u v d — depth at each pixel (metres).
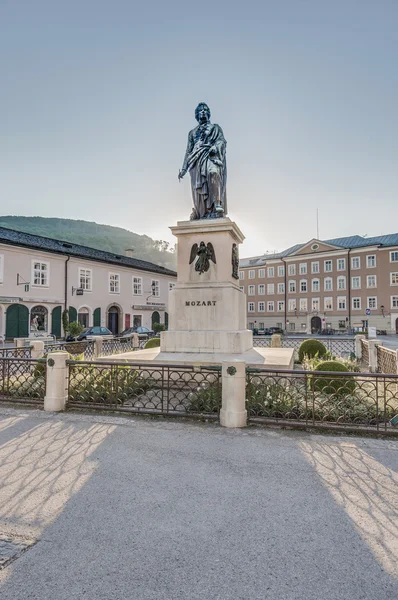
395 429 4.85
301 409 5.32
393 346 23.22
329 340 17.48
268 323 60.25
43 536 2.58
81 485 3.34
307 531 2.64
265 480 3.46
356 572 2.21
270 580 2.14
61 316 30.33
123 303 36.59
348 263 52.78
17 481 3.42
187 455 4.06
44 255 29.17
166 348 8.38
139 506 2.98
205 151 9.13
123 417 5.52
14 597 2.00
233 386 5.10
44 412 5.82
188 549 2.43
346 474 3.60
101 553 2.39
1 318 26.22
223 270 8.41
